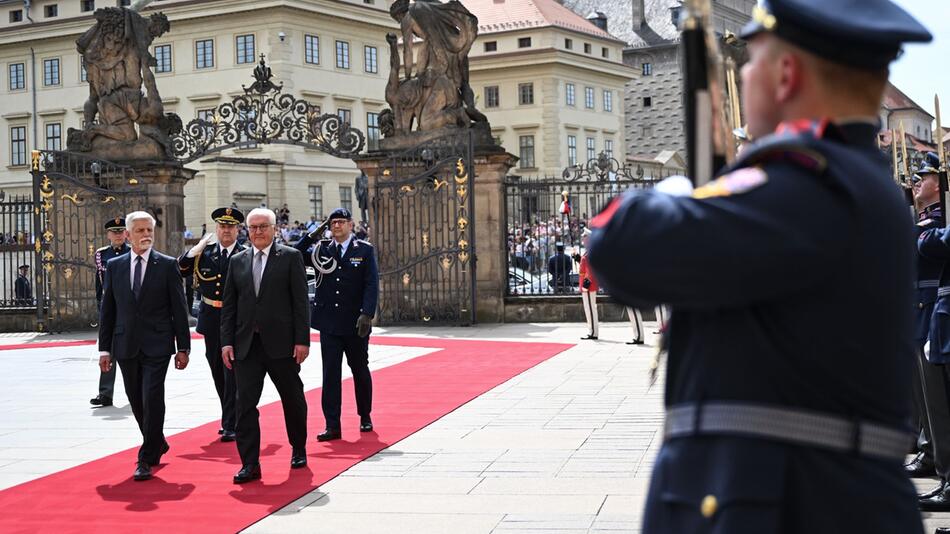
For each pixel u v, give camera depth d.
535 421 11.36
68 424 12.06
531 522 7.27
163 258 9.58
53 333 24.20
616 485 8.30
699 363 2.47
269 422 11.97
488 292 23.91
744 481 2.34
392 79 24.03
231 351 9.12
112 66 24.67
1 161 71.19
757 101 2.52
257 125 24.47
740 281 2.26
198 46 65.19
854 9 2.38
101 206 24.33
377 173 23.72
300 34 64.00
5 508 8.05
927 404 7.59
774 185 2.30
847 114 2.45
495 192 23.72
